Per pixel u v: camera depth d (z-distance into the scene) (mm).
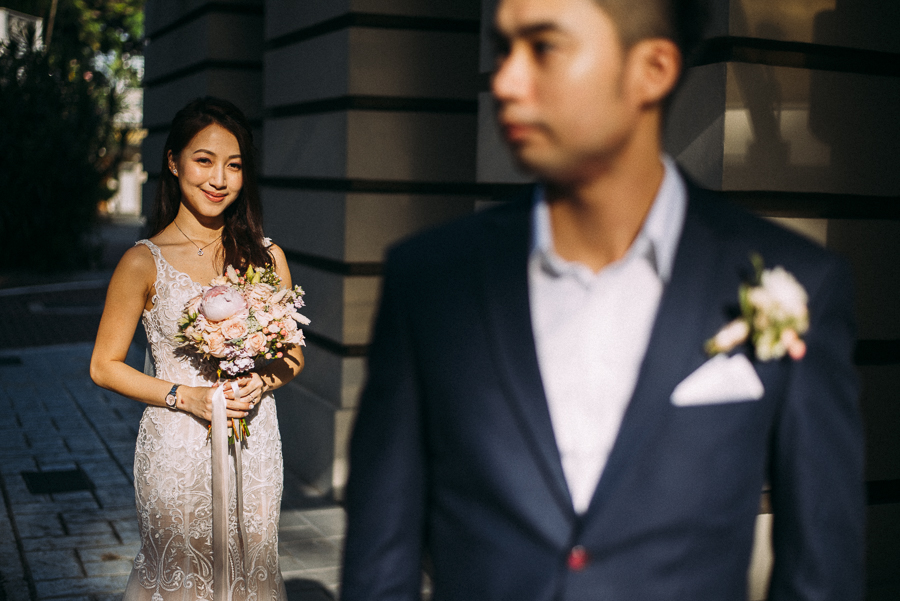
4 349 9875
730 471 1059
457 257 1170
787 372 1090
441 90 5176
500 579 1092
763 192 3053
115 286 2875
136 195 48125
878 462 3320
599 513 1051
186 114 2924
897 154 3156
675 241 1105
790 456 1104
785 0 2961
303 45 5645
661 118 1093
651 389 1053
